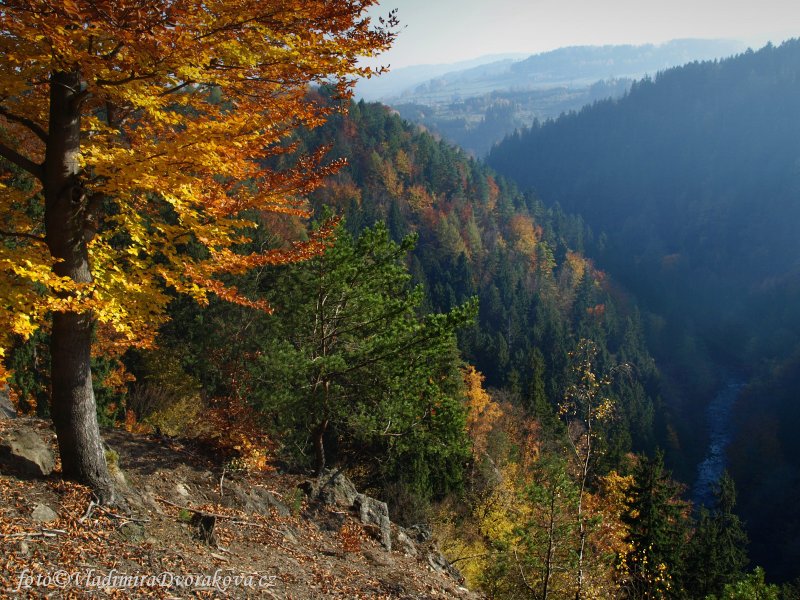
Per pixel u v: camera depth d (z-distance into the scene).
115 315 6.49
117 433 11.83
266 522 10.83
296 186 7.96
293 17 6.11
